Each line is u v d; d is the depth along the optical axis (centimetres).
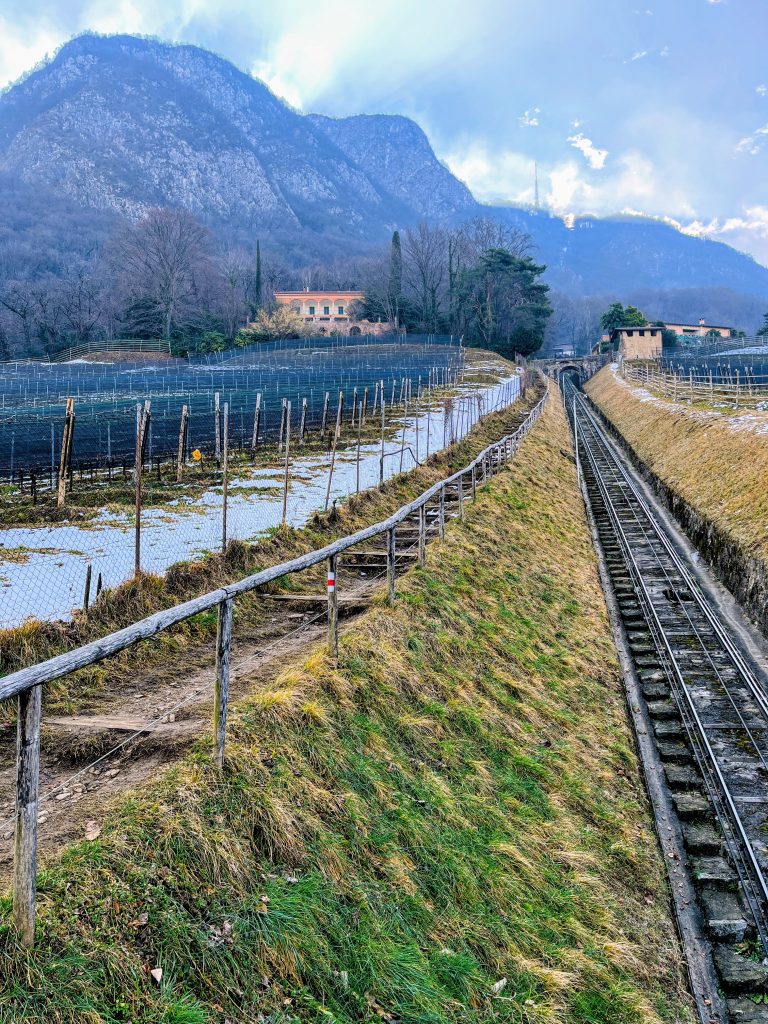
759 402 4047
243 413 3834
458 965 652
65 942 457
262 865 610
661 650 1814
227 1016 488
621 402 6556
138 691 915
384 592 1260
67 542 1479
